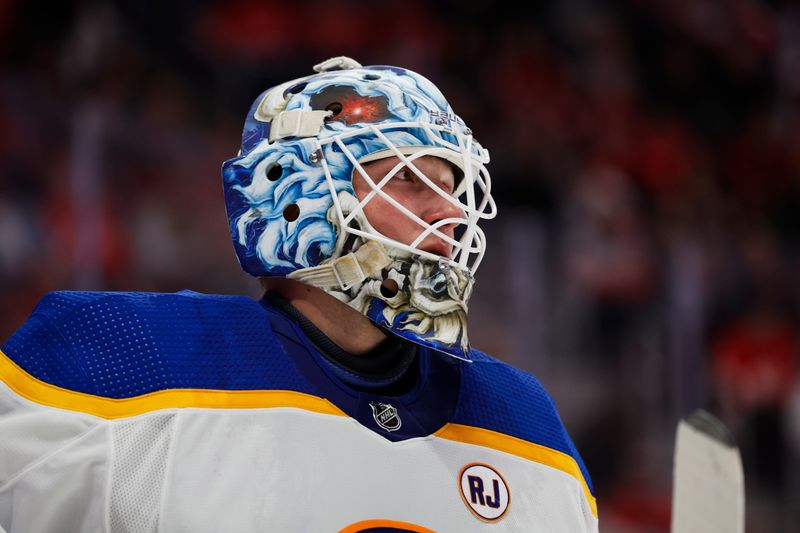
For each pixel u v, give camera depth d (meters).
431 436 2.54
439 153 2.58
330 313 2.61
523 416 2.76
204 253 7.18
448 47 13.77
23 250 6.80
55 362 2.29
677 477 2.92
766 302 10.12
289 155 2.55
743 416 9.84
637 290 9.30
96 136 6.84
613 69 14.82
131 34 10.62
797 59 17.06
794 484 9.88
